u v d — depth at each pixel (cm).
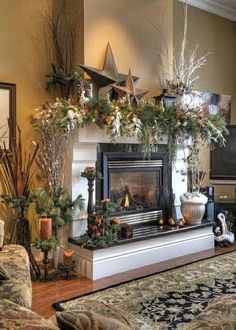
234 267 353
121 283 311
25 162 362
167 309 257
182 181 450
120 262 343
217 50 542
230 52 562
